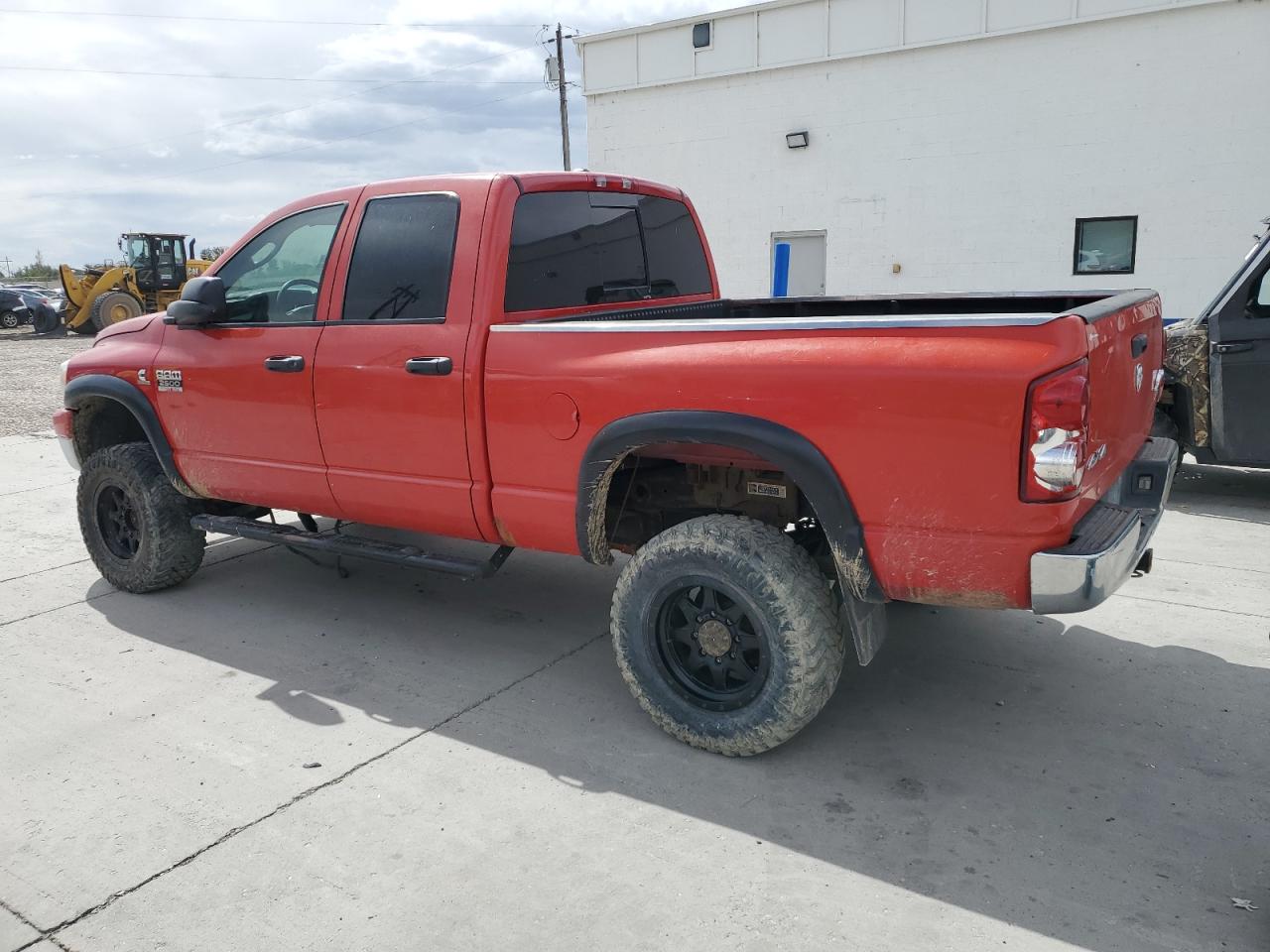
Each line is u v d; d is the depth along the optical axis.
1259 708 3.56
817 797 3.04
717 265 15.92
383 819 2.97
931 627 4.41
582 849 2.79
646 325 3.22
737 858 2.73
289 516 6.57
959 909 2.49
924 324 2.74
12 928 2.51
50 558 5.84
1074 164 12.90
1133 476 3.41
